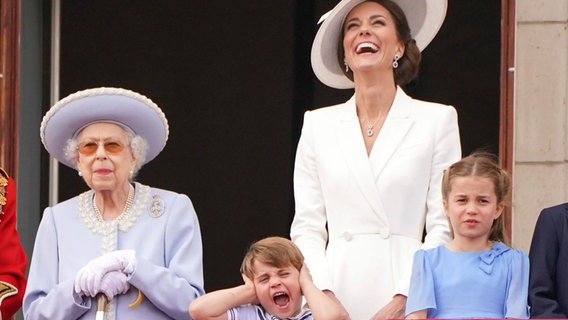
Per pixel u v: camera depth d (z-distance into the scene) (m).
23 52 37.09
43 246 25.11
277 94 41.47
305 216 26.56
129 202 25.30
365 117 26.81
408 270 25.19
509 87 33.62
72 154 25.25
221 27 41.38
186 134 41.75
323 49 27.56
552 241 26.14
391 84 26.80
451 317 24.17
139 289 24.33
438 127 26.38
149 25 40.94
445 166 26.19
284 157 41.59
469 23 39.94
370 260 25.84
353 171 26.19
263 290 24.80
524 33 33.44
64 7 38.94
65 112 24.95
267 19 41.34
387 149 26.30
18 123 35.75
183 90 41.44
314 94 41.41
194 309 24.39
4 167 35.41
